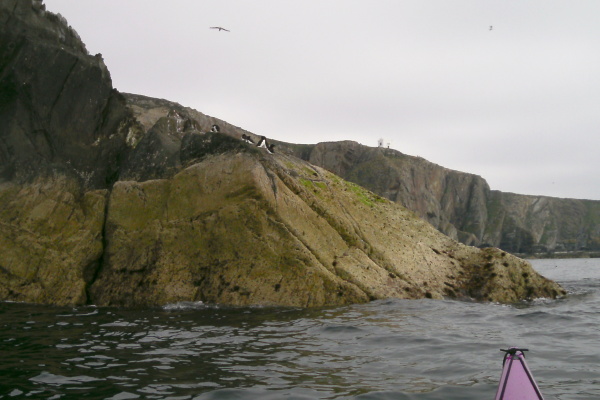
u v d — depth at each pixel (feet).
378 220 61.98
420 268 56.59
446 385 23.22
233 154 52.06
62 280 48.49
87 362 26.45
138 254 49.11
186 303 46.68
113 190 52.75
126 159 59.31
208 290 47.44
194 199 50.67
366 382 23.63
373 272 52.01
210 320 39.19
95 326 36.22
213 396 21.47
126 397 21.20
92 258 50.24
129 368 25.48
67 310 43.78
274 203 49.57
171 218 50.39
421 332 35.14
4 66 54.65
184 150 56.03
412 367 26.30
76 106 57.57
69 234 51.01
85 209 52.95
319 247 50.90
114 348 29.63
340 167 317.01
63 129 56.70
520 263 59.98
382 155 320.91
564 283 94.17
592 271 171.22
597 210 428.15
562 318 41.78
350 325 37.24
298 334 34.17
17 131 54.13
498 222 382.63
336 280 48.60
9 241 49.57
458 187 370.73
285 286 47.24
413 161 340.39
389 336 33.71
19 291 48.19
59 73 55.83
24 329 34.63
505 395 18.10
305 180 58.75
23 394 21.39
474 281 57.36
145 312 43.06
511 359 19.19
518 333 35.37
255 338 32.86
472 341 32.53
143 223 50.72
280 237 48.52
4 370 24.73
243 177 49.88
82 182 56.59
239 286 47.24
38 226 50.78
